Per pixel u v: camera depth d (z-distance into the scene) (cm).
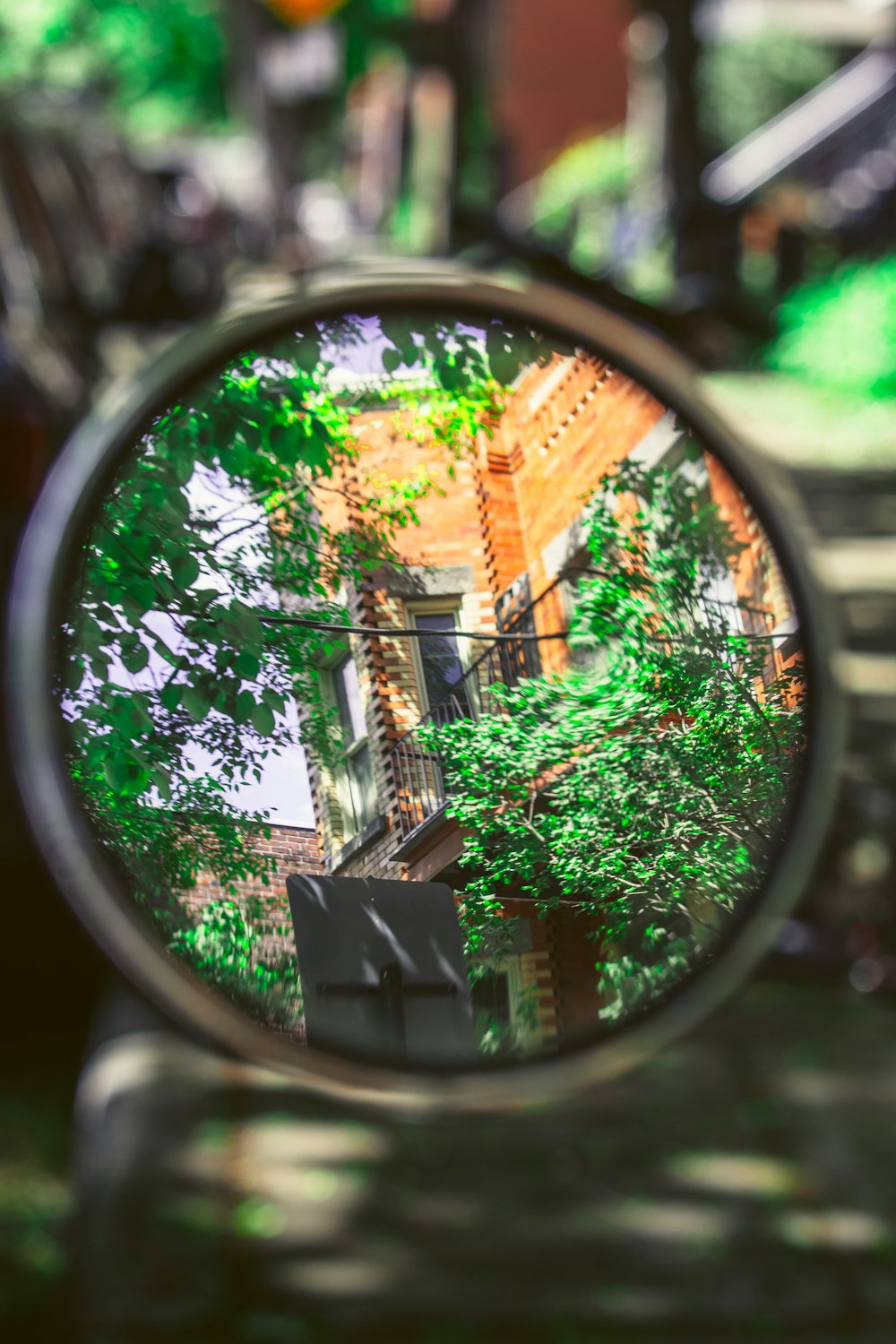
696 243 1398
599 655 159
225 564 152
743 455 161
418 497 156
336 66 2055
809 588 161
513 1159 254
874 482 909
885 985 332
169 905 146
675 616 161
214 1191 240
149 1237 228
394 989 151
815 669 161
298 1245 227
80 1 2070
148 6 2303
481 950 154
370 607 154
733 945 160
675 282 1384
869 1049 300
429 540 156
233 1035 145
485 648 156
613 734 159
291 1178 246
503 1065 152
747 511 162
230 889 148
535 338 159
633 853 158
